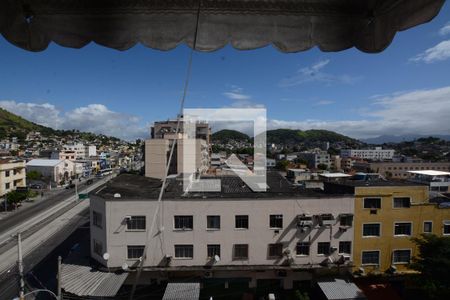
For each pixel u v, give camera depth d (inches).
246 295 532.4
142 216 521.0
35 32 62.6
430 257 478.6
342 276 546.3
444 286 453.7
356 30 69.2
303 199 537.6
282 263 533.0
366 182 632.4
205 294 534.0
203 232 525.7
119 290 523.5
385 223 558.9
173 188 627.8
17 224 978.7
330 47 70.9
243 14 67.2
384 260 555.8
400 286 558.9
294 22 68.6
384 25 63.4
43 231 901.2
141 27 66.7
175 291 501.4
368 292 533.3
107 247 517.3
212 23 67.5
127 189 615.2
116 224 518.3
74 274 514.0
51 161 1921.8
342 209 544.1
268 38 69.1
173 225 523.2
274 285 546.3
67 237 845.8
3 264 662.5
